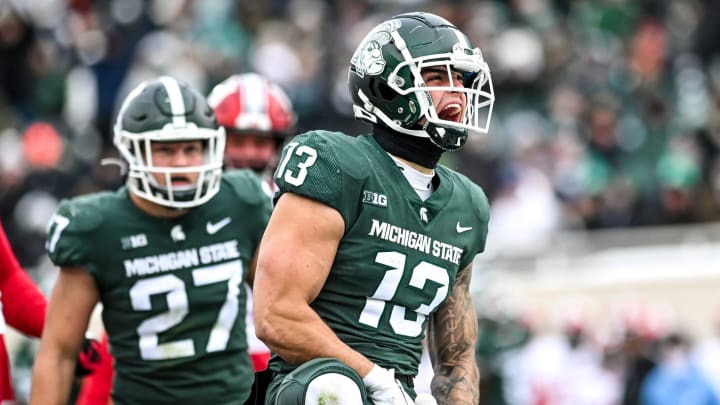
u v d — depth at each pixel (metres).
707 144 48.22
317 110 46.47
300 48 48.00
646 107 48.34
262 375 14.20
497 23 50.00
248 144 21.12
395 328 13.84
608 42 52.16
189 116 16.75
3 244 17.48
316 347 13.18
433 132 13.64
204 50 47.00
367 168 13.61
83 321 16.91
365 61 13.87
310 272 13.27
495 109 47.28
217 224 17.16
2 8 46.91
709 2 54.78
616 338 37.59
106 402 19.00
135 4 49.53
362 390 13.13
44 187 39.62
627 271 43.25
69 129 45.50
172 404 17.06
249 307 19.17
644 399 36.28
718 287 43.53
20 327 17.83
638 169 46.88
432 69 13.75
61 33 48.94
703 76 52.25
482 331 34.28
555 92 48.34
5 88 46.88
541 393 36.09
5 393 16.80
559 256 43.28
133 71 46.88
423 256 13.88
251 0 49.94
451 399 14.51
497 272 42.56
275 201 13.79
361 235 13.59
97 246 16.73
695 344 40.69
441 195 14.10
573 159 45.59
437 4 50.03
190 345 17.03
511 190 43.75
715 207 44.91
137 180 16.73
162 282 16.92
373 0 50.41
